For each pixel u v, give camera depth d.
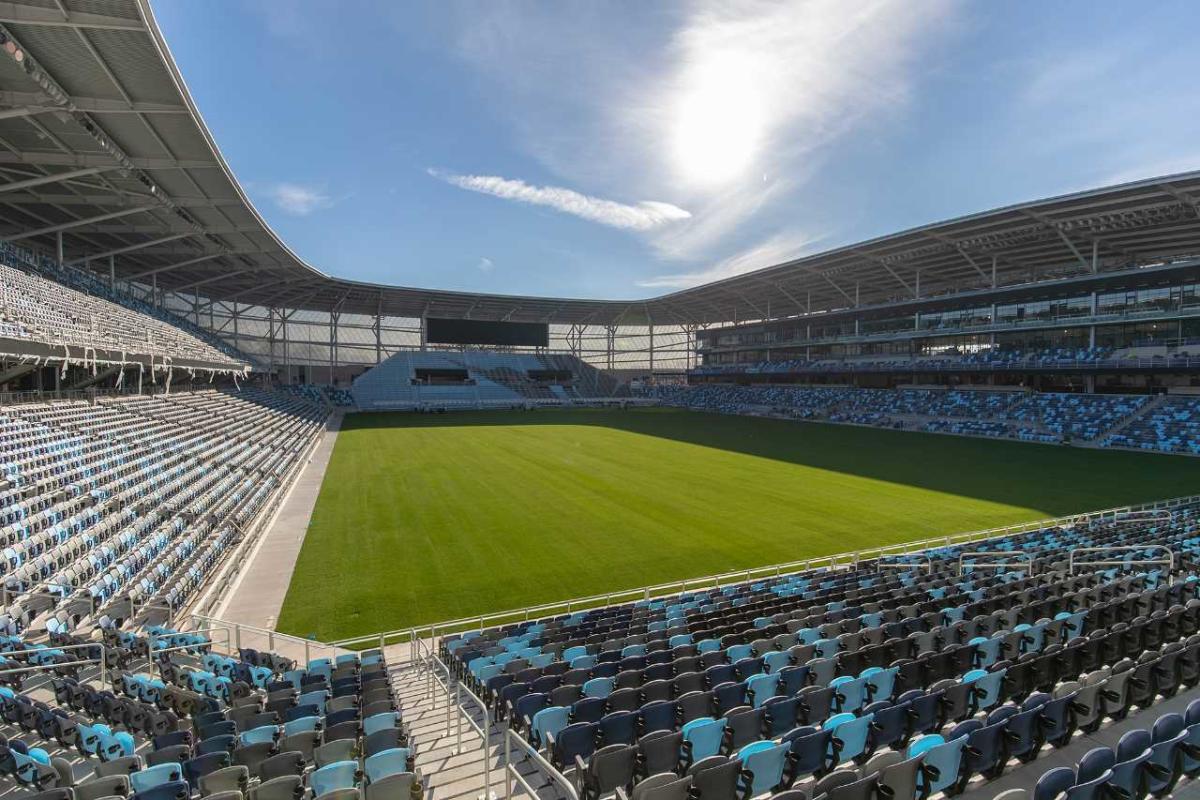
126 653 10.65
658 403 92.12
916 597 12.52
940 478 31.36
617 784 5.83
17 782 5.95
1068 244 47.47
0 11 19.36
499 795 6.55
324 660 11.23
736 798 5.46
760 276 68.44
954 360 57.88
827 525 22.36
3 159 29.14
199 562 16.16
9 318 22.58
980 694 7.12
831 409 66.75
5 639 10.09
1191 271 42.44
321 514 24.16
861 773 5.18
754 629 10.83
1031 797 5.71
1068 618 9.45
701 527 22.14
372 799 5.46
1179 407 42.03
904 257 58.03
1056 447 42.12
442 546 19.95
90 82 24.09
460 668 10.61
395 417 69.69
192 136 29.06
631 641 11.12
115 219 40.56
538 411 80.06
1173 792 5.53
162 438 27.67
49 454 20.11
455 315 89.69
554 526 22.30
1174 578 12.73
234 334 74.38
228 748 6.82
